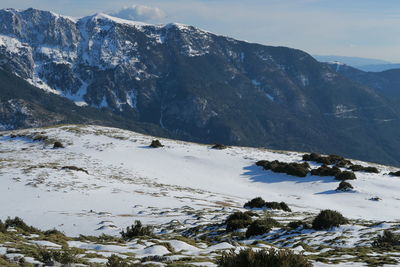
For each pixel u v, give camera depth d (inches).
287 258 392.8
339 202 1670.8
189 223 1049.5
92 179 1784.0
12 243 551.5
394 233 748.6
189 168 2333.9
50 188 1512.1
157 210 1250.0
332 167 2215.8
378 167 2474.2
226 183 2074.3
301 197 1780.3
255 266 396.5
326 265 515.5
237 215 995.3
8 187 1505.9
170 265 478.3
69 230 965.2
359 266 510.0
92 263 469.7
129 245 673.0
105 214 1152.8
